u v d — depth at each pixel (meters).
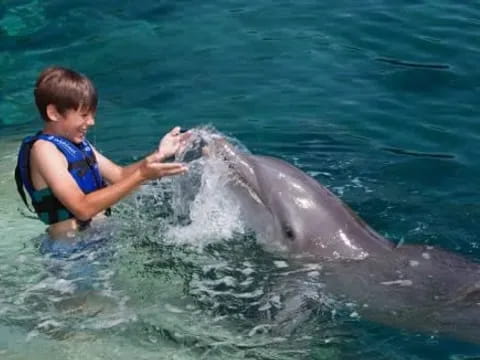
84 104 9.09
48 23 15.54
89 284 8.97
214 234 9.64
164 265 9.23
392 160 11.29
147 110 12.80
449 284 8.79
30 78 14.11
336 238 9.24
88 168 9.26
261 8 15.59
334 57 13.84
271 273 9.13
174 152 9.07
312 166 11.19
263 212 9.52
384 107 12.49
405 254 9.15
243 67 13.77
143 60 14.22
